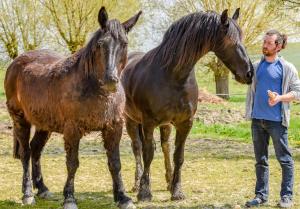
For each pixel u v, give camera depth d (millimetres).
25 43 27188
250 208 5961
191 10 30172
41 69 6133
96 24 26578
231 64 5801
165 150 7125
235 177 8352
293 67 5762
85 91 5465
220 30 5738
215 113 18578
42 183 6727
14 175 8523
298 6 23625
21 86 6273
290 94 5594
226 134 14883
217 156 10875
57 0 26219
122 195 5918
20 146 6547
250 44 30031
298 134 14516
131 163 9883
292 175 5934
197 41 5844
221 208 6125
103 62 5074
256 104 5852
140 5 28516
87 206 6281
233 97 31203
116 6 27031
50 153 11109
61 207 6172
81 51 5699
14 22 26875
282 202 5961
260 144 5965
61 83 5664
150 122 6270
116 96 5609
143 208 6098
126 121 7164
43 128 6113
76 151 5656
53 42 27516
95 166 9484
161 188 7414
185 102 6137
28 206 6234
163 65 6074
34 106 6023
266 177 6066
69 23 26562
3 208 6168
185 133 6391
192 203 6383
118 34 5137
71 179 5707
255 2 29422
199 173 8742
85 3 26266
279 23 29594
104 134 5805
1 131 14266
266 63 5863
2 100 21375
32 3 26781
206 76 32438
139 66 6461
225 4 29750
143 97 6234
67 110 5566
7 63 27469
